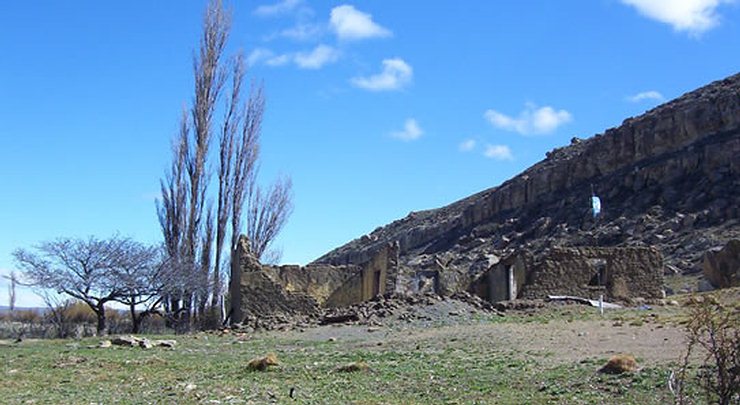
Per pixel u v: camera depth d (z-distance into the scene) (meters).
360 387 15.27
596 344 19.16
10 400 14.45
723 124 69.94
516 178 93.44
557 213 77.44
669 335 19.38
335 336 25.34
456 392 14.45
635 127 77.62
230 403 13.76
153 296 35.41
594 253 34.81
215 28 47.03
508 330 23.20
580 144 91.69
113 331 35.59
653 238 61.81
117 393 15.16
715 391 9.89
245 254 34.31
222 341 25.66
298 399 14.11
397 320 28.22
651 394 13.20
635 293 34.56
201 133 45.31
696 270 50.81
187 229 44.28
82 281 33.81
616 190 74.00
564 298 32.41
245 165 46.41
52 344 25.02
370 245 108.56
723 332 10.68
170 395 14.74
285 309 33.59
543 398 13.59
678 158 70.50
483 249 78.94
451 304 30.47
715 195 63.28
